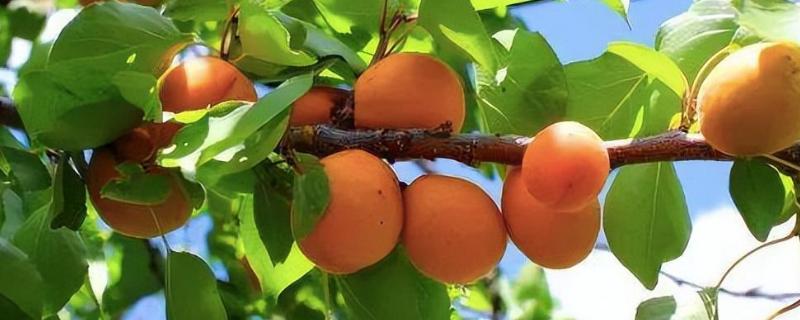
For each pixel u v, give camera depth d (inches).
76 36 20.7
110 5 20.9
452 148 19.5
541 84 22.0
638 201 21.9
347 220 18.1
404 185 19.5
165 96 20.2
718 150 18.7
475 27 19.3
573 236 19.1
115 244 37.1
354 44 25.1
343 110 20.4
